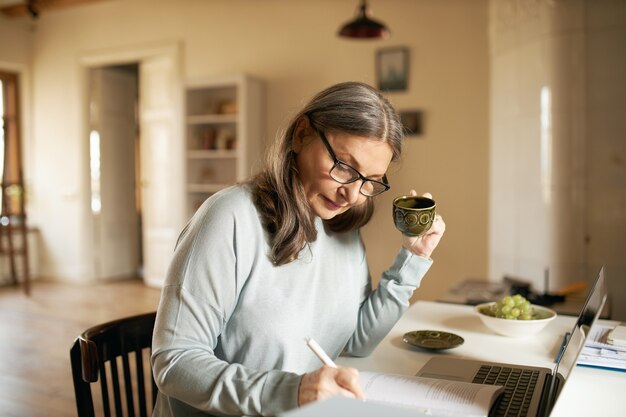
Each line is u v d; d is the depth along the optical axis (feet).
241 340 3.64
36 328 14.80
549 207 10.81
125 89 22.48
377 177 3.59
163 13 19.74
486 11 14.78
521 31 11.44
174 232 19.86
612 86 10.12
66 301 18.16
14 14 21.56
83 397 3.96
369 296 4.62
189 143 18.66
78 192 21.49
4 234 19.51
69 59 21.56
